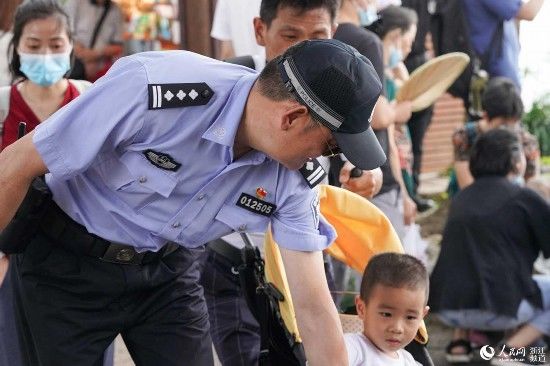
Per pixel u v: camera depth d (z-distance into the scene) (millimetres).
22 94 4363
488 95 6246
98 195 2988
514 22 7477
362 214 3617
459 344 5344
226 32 6043
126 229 3041
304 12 3645
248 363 4020
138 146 2785
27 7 4320
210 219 2965
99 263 3145
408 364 3494
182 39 7078
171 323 3350
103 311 3227
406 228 5852
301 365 3342
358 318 3760
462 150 6336
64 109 2797
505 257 5062
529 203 5074
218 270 4004
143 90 2711
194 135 2762
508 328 5105
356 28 4449
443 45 7289
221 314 4047
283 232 2979
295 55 2596
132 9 6625
